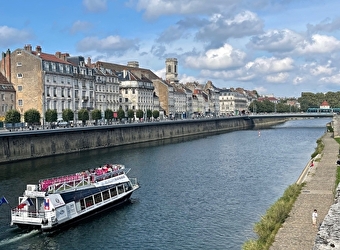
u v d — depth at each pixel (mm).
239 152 98312
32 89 114312
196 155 92375
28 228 38969
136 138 125562
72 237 37562
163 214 44250
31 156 84062
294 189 45906
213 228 39375
